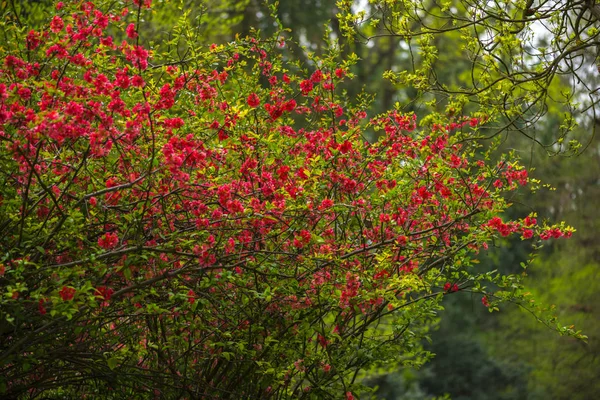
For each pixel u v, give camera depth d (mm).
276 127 5387
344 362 5348
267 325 5199
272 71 5641
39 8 6770
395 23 6168
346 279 4977
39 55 4840
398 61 19484
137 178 4422
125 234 4273
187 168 4621
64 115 3906
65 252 4473
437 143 5641
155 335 5020
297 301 5211
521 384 20094
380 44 19656
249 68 9773
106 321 4820
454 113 6160
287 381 5348
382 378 13867
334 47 5398
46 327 4117
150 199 4387
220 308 5039
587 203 15555
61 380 4770
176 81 4438
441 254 5676
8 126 4027
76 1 4965
